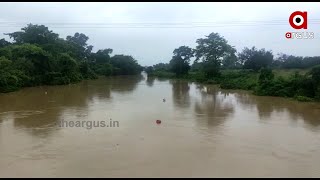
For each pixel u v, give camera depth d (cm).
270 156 1571
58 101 3378
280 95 3791
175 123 2281
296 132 2044
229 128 2136
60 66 5997
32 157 1534
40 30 6794
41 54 5384
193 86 5606
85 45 9525
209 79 6281
